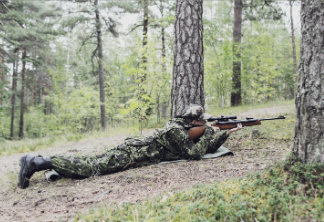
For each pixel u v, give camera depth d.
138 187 3.12
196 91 5.10
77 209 2.72
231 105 14.38
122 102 18.88
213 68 12.62
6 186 3.89
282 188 2.20
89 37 15.18
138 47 7.91
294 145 2.51
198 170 3.43
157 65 9.20
